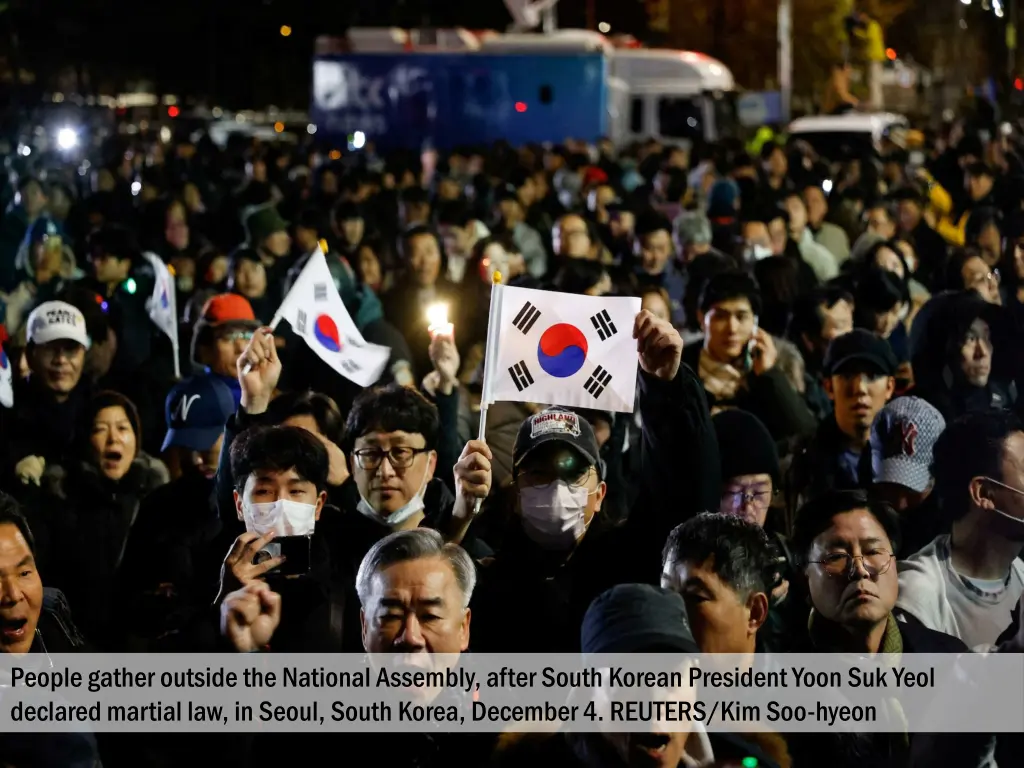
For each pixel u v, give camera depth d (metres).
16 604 4.43
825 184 18.55
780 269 10.06
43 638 4.78
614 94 30.16
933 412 6.19
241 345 7.27
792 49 48.56
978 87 32.66
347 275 10.30
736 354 7.64
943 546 5.34
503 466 7.58
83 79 46.84
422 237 10.66
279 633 4.80
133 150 27.52
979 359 7.96
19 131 33.62
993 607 5.24
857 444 7.09
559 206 17.34
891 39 46.56
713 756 4.12
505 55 29.50
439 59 29.80
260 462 5.02
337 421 6.41
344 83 30.16
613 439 7.09
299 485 5.04
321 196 17.42
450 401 6.97
